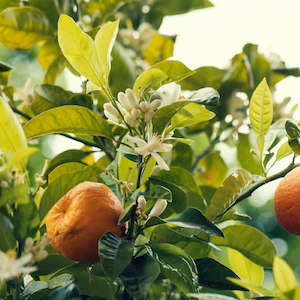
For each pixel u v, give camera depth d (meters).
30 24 1.04
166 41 1.33
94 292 0.87
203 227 0.80
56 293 0.78
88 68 0.83
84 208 0.79
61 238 0.79
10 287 0.84
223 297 0.77
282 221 0.84
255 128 0.87
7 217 0.77
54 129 0.83
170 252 0.82
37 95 0.98
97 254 0.79
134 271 0.78
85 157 1.02
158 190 0.82
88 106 0.95
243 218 0.88
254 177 0.86
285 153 0.87
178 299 0.96
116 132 0.99
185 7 1.43
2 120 0.77
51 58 1.09
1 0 1.12
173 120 0.87
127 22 1.38
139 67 1.30
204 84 1.25
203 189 1.06
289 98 1.12
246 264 0.92
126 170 0.87
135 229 0.83
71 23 0.80
